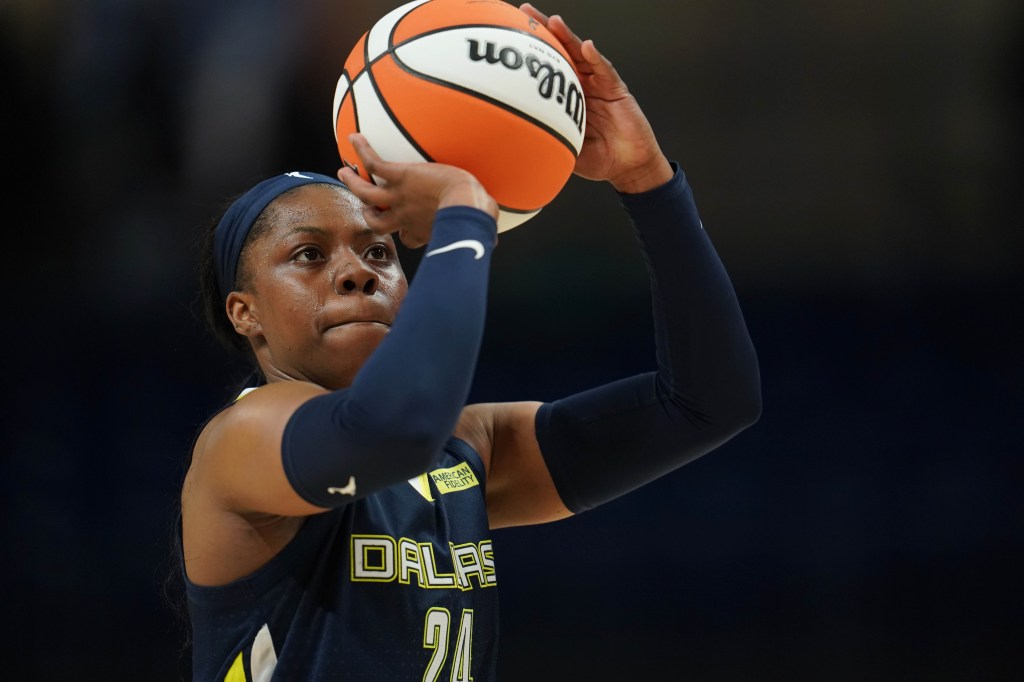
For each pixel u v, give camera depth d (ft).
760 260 55.93
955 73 56.18
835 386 53.72
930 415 53.01
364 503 20.51
